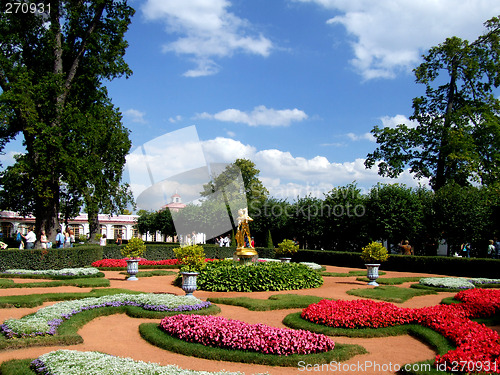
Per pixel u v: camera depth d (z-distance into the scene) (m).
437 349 6.36
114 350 6.34
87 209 24.55
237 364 5.79
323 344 6.16
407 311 8.02
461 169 26.28
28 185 20.84
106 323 8.05
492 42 28.11
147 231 44.88
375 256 14.02
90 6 21.11
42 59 20.45
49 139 18.30
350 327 7.52
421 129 30.45
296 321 7.94
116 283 13.68
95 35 20.91
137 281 14.45
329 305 8.42
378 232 23.34
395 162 29.95
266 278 12.37
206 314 8.59
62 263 16.86
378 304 8.45
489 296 9.89
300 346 6.04
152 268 19.23
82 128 19.61
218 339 6.34
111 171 27.06
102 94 22.39
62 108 19.58
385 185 24.20
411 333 7.49
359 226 25.86
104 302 9.09
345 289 12.91
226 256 25.02
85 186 21.44
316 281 13.62
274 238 32.53
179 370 5.09
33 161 19.34
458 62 28.83
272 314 8.99
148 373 4.91
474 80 28.88
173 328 6.99
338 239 27.45
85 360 5.30
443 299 10.88
